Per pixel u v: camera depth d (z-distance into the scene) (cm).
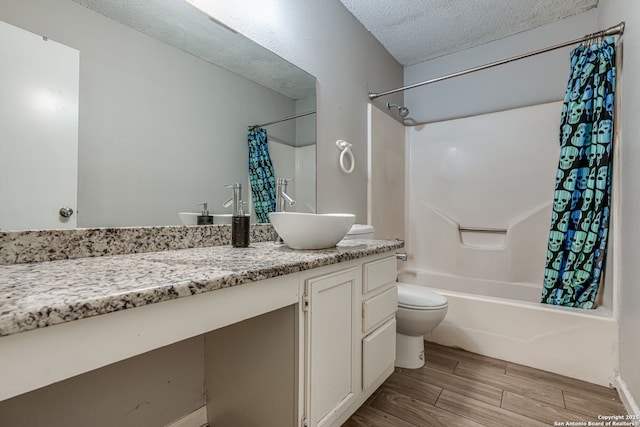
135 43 105
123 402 103
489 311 183
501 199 240
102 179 97
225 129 134
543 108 224
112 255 99
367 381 126
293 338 94
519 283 230
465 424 123
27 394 83
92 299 49
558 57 219
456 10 206
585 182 166
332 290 106
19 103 81
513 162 236
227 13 133
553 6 204
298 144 168
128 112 103
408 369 168
